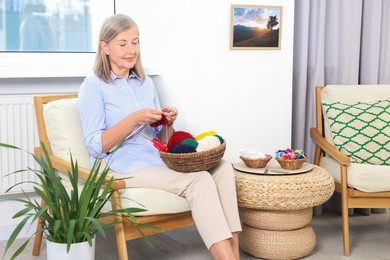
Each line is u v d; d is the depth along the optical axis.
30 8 3.10
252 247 2.62
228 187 2.36
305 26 3.22
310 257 2.67
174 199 2.28
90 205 2.17
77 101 2.60
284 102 3.08
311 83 3.35
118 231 2.19
